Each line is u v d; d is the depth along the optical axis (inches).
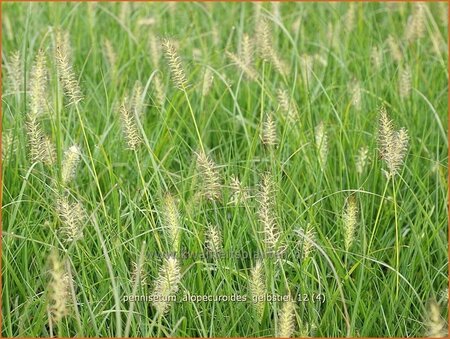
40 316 121.9
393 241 148.8
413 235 141.6
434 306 118.0
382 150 131.6
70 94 135.1
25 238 131.6
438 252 147.3
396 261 133.4
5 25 209.3
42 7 220.4
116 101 169.0
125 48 206.1
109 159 155.5
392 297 130.4
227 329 127.7
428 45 220.7
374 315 129.7
